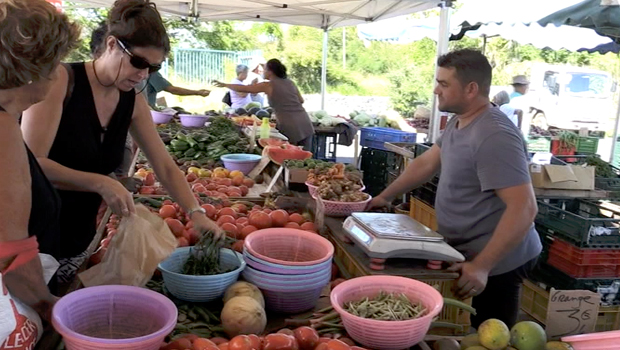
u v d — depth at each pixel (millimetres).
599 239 3168
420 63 19453
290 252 1834
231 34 18703
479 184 2215
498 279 2352
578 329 1768
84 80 1688
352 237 1877
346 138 7977
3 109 1080
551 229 3398
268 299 1604
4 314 1061
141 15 1578
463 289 1864
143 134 1941
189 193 1969
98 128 1754
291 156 3514
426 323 1396
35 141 1597
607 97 12234
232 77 16250
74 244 1857
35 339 1188
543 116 12188
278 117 6418
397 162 5613
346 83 19219
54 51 1039
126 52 1592
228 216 2205
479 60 2188
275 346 1298
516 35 6164
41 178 1328
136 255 1503
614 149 7051
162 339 1192
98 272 1496
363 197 2395
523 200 2043
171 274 1570
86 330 1302
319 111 8141
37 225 1300
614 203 3816
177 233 1971
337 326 1515
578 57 16672
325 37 9031
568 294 1746
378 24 9609
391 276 1579
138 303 1344
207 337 1454
